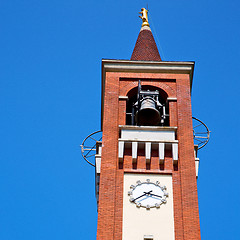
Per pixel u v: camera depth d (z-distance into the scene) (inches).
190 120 2222.0
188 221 1937.7
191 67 2400.3
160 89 2340.1
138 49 2630.4
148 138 2155.5
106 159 2100.1
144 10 2876.5
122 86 2342.5
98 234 1908.2
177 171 2080.5
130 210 1973.4
